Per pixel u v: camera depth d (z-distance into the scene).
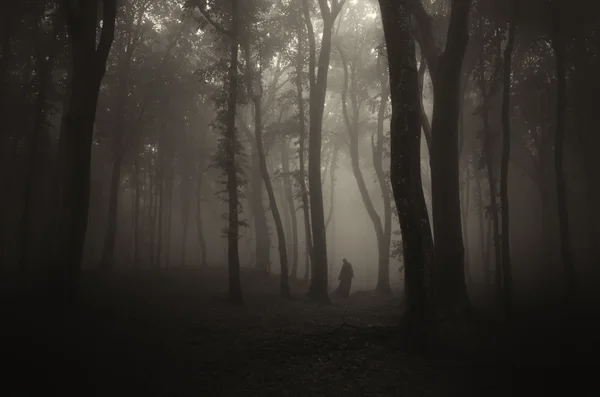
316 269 19.84
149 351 8.88
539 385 7.36
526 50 22.75
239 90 18.33
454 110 13.38
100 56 14.05
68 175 13.30
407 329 9.11
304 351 8.97
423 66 16.88
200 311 14.49
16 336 9.11
